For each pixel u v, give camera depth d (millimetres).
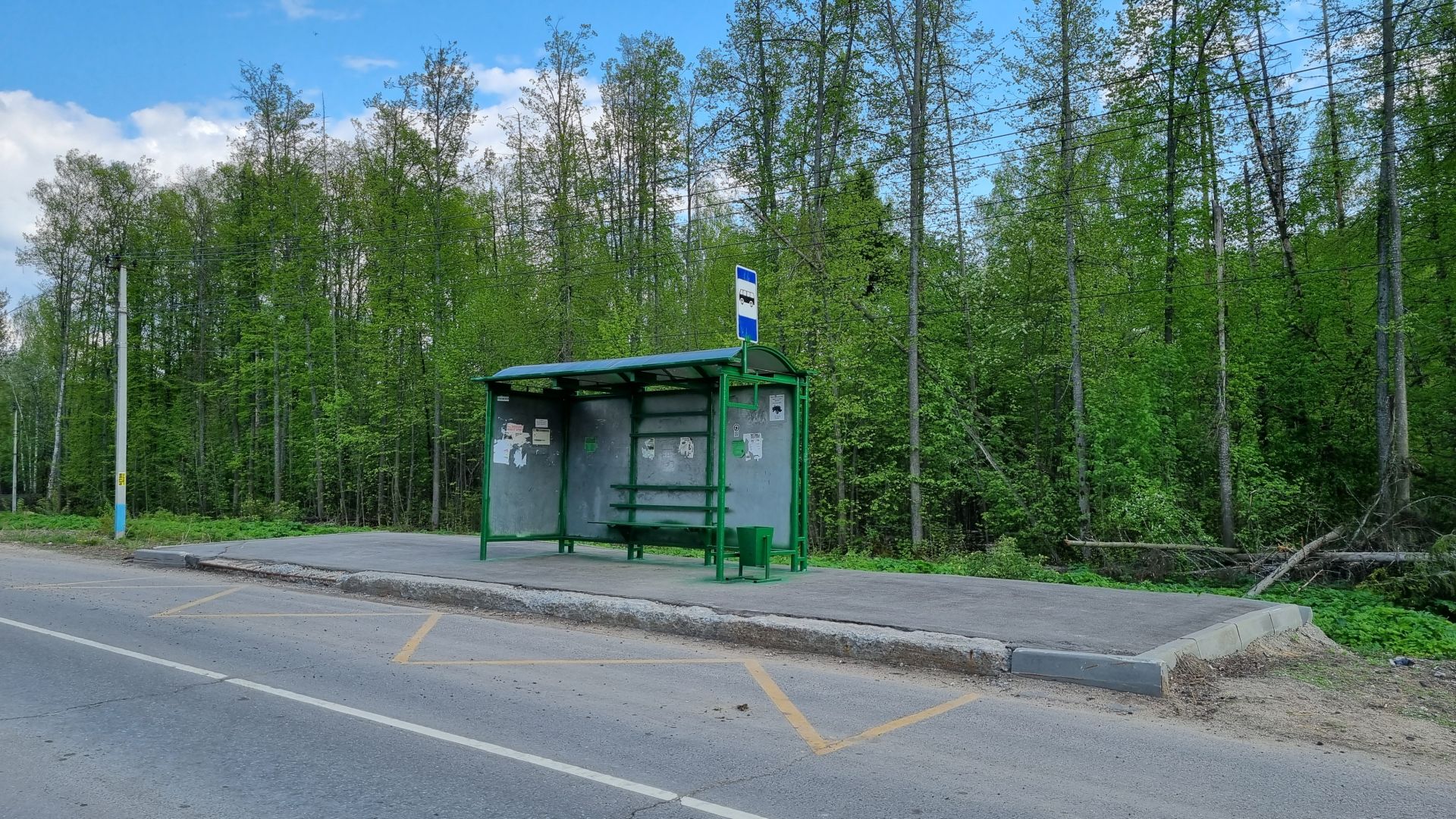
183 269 39438
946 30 23562
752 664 7023
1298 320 21312
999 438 24016
